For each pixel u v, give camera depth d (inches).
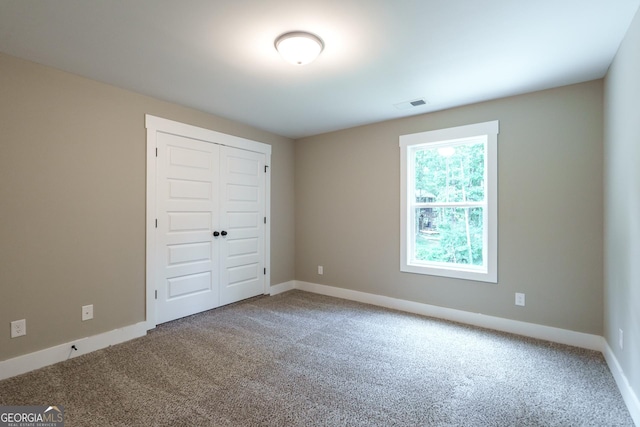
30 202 88.0
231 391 76.3
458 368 88.1
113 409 69.0
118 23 70.7
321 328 118.8
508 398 73.9
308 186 176.6
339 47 81.4
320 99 119.0
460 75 97.8
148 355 96.1
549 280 107.6
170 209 123.6
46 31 73.7
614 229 85.2
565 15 67.7
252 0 62.8
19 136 86.1
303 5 64.5
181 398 73.2
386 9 65.7
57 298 92.9
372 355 96.2
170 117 122.6
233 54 85.2
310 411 68.7
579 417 67.1
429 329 117.6
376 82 103.0
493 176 117.5
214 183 139.9
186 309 130.1
